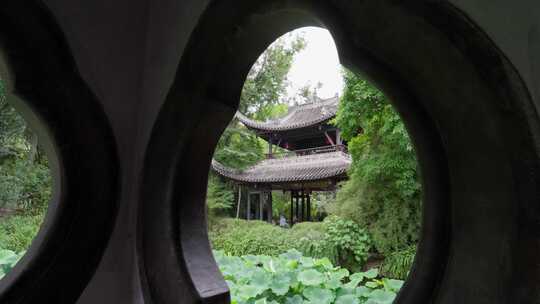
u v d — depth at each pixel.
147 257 1.06
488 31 0.62
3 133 7.31
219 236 9.38
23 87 0.92
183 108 1.08
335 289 1.99
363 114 5.93
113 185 1.11
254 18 0.99
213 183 11.79
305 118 12.57
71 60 1.03
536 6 0.60
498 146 0.61
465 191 0.69
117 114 1.17
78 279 0.99
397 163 5.45
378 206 6.00
